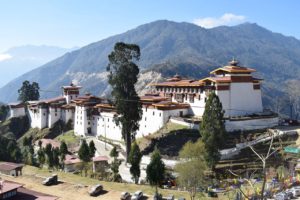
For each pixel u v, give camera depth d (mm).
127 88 120000
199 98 137875
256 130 123250
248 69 135875
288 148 102375
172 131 126312
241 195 66188
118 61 119875
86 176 101688
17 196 67625
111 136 162125
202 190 81438
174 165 99688
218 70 137750
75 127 186000
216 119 97688
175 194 79750
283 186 79188
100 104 173125
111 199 78500
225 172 95375
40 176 94750
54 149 112062
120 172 109188
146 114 144500
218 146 97312
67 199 79125
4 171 97250
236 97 133500
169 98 150125
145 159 114125
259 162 99875
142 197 78312
